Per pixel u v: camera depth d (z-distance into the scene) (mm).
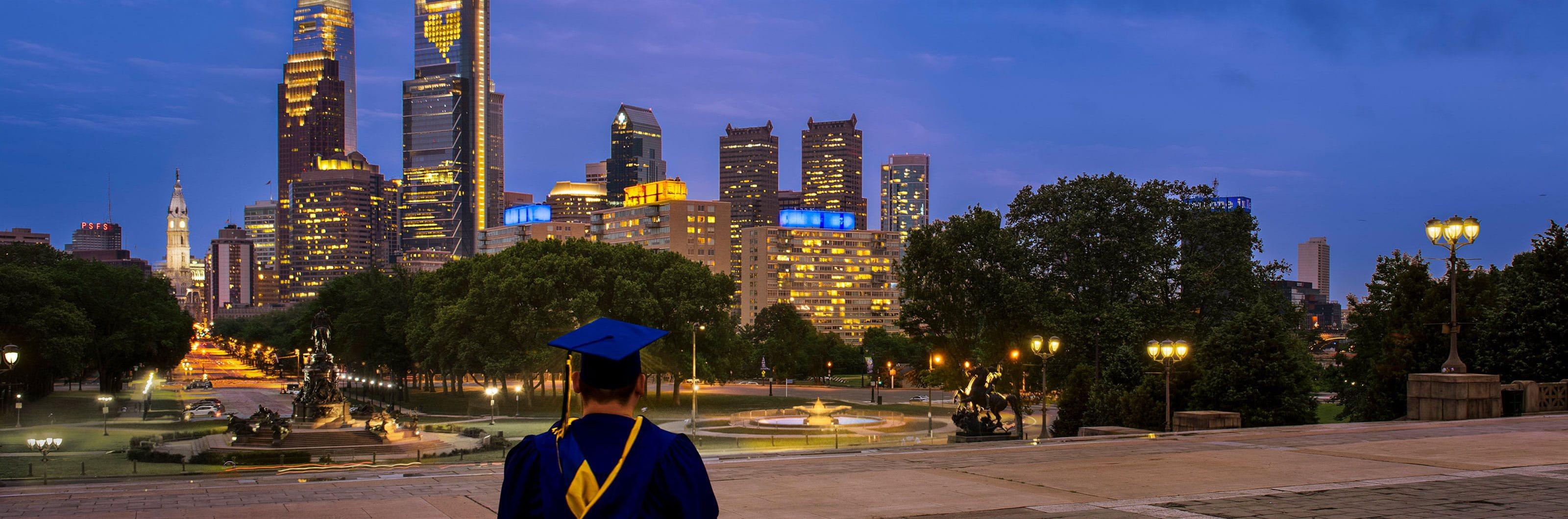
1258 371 43625
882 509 12680
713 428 75188
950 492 13992
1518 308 34562
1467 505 12289
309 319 140625
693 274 106688
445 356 106000
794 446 59125
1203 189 73312
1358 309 60969
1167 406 36656
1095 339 55344
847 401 115438
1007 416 83312
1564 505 12250
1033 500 13234
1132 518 11883
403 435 64250
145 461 52625
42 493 15000
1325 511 12039
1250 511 12125
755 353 169625
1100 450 18812
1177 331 61312
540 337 97562
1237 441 20250
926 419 84812
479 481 15695
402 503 13312
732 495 13828
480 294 100938
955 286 65938
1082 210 72062
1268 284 72375
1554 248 34312
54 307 88312
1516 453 17125
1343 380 64625
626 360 4824
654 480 4641
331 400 65188
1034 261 71438
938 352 68250
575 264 102875
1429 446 18328
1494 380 25906
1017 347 63812
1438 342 38469
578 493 4555
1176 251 71062
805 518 12094
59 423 87500
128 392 147750
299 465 49594
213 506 13156
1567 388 27391
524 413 99625
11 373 85562
